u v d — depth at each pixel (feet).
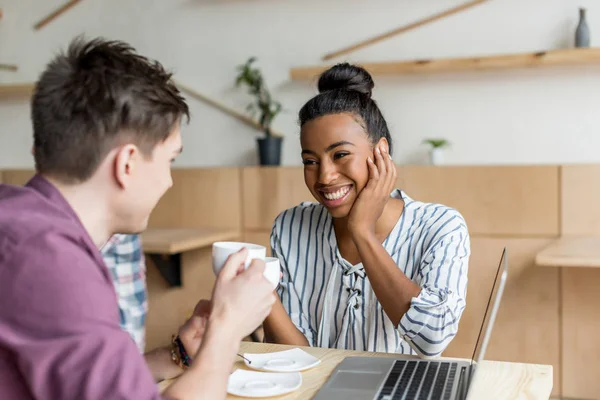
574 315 9.35
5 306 2.64
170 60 11.77
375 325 5.28
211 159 11.69
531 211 9.45
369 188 5.01
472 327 9.68
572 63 9.95
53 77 3.08
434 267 5.00
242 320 3.25
